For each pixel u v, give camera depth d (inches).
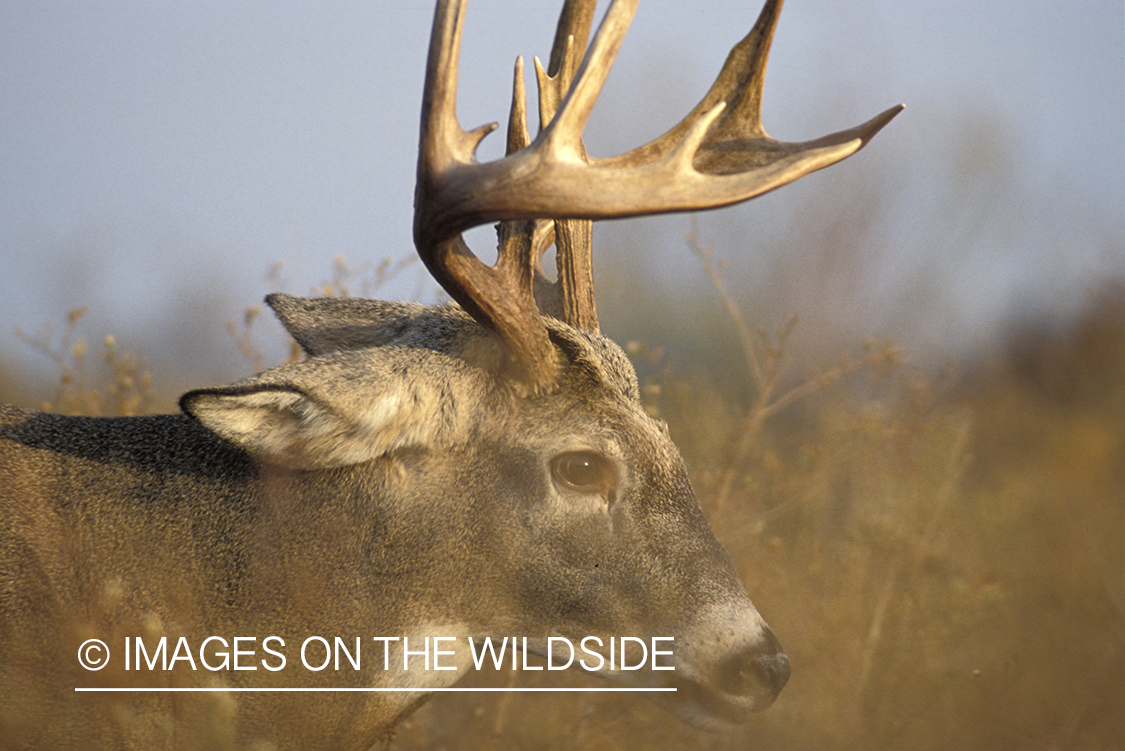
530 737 506.6
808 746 507.5
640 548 388.5
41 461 397.4
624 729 513.7
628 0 348.8
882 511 647.8
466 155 357.7
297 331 441.1
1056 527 687.7
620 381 404.5
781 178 342.6
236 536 386.6
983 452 911.7
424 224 359.9
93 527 385.7
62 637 367.2
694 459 682.8
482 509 389.1
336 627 384.2
